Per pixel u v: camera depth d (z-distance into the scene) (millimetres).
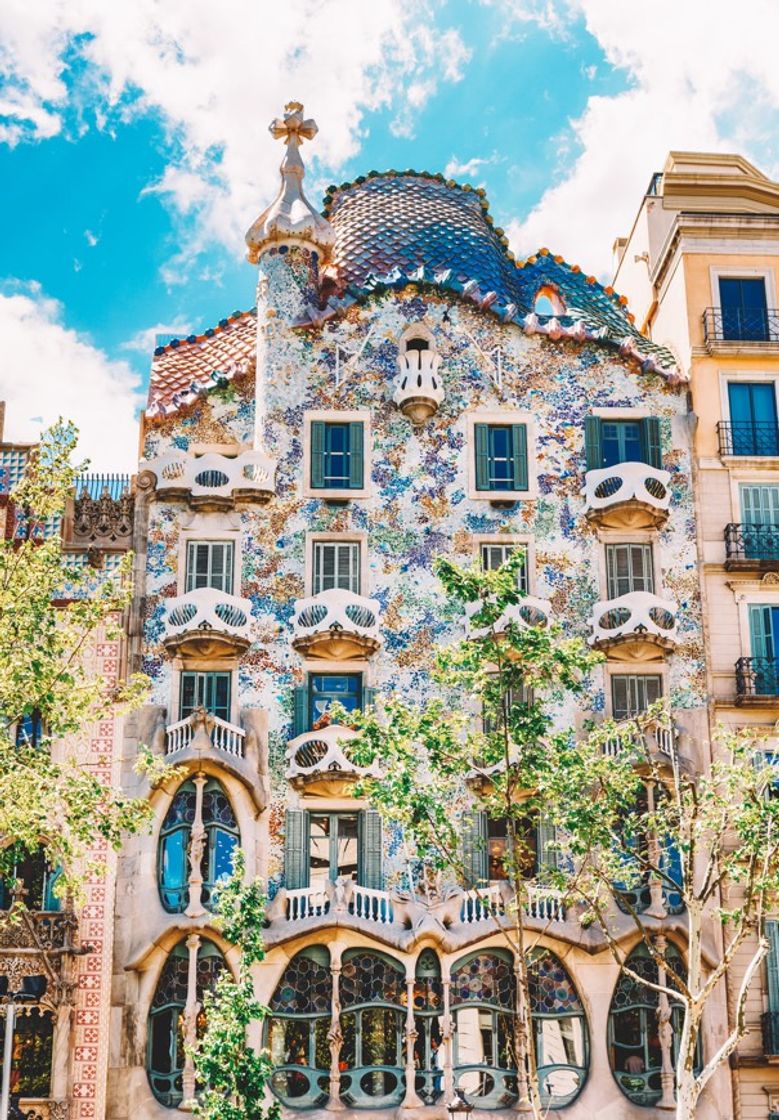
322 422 39344
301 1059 33750
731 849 35750
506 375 40250
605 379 40438
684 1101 26156
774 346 40469
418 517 38844
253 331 43688
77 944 34094
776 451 40062
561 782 28531
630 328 43562
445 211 44188
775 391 40594
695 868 35562
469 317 40625
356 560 38438
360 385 39750
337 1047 33188
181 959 34031
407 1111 32812
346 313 40219
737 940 27469
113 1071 33156
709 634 38312
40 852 35094
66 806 31359
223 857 34750
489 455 39562
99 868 29719
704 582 38719
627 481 38500
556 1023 34531
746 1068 34562
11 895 34688
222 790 35062
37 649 28422
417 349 39781
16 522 38281
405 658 37594
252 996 26641
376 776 35562
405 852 35906
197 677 37031
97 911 34531
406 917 34094
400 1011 33938
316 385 39688
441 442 39500
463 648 28953
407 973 33562
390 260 42438
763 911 27906
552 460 39688
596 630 37812
